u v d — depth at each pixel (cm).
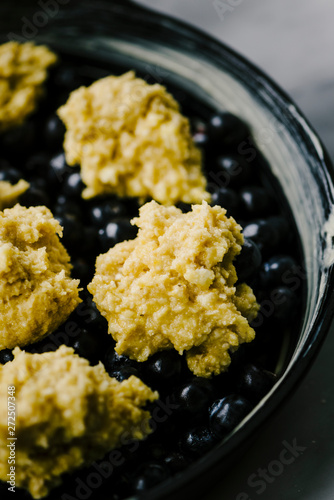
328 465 27
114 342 27
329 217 28
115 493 25
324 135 35
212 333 26
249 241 27
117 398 24
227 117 31
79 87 34
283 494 26
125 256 27
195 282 25
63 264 28
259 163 31
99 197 31
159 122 30
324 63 37
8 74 33
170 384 26
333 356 29
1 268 25
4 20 35
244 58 32
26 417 23
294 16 38
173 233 26
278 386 25
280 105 31
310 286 28
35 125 33
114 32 34
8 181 30
